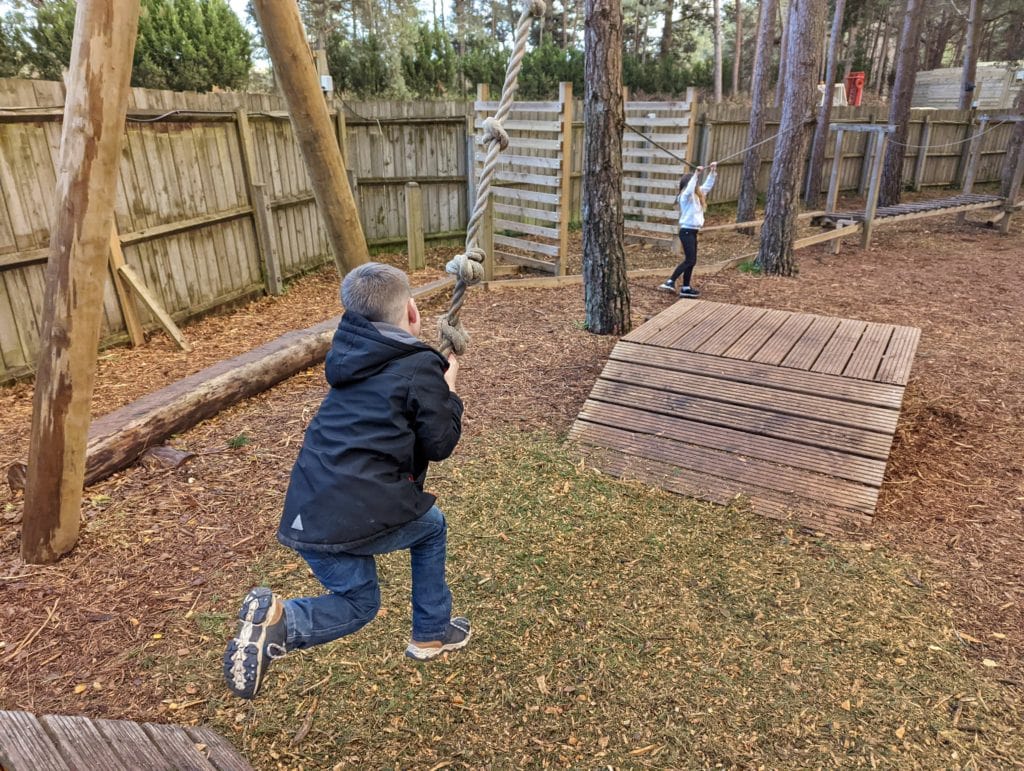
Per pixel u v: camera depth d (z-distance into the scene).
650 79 24.41
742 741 2.71
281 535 2.11
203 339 7.66
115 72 3.27
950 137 19.36
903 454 4.89
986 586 3.58
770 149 16.81
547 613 3.42
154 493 4.44
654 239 12.64
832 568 3.74
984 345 6.97
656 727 2.79
